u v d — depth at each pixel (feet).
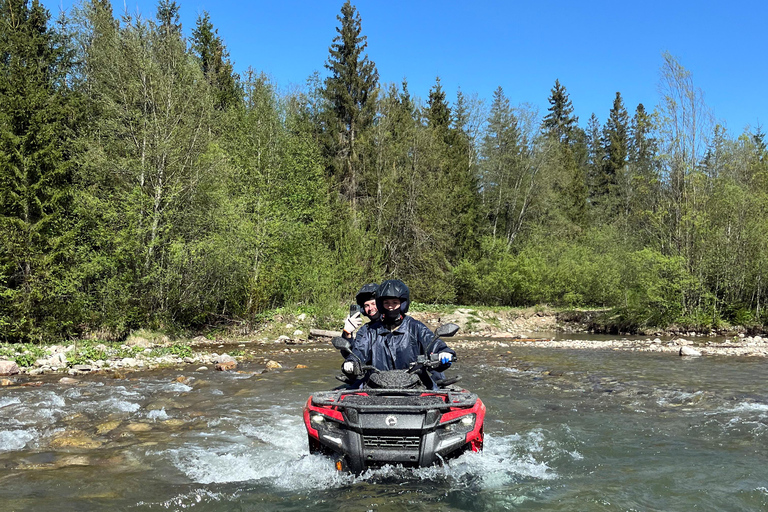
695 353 53.72
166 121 67.26
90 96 76.69
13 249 53.88
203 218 68.64
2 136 56.08
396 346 18.76
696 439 21.50
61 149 60.95
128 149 66.80
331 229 105.50
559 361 48.80
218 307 78.13
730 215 80.18
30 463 18.13
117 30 75.25
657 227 83.97
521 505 13.99
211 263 66.69
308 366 44.96
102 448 20.16
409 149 130.21
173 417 25.59
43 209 57.41
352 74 135.03
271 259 82.53
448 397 17.29
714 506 14.01
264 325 77.56
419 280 120.06
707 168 83.97
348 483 15.72
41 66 75.15
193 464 18.02
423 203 124.77
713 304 79.36
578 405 28.81
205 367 42.98
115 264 61.05
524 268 117.39
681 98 82.43
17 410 26.43
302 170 97.66
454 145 155.02
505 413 26.81
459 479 16.06
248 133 90.43
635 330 84.74
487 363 47.42
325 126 132.67
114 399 29.63
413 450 15.89
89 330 61.52
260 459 18.60
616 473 16.94
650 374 40.24
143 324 63.77
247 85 99.19
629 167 194.49
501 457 18.71
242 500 14.52
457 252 137.39
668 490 15.26
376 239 111.96
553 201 149.69
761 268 75.97
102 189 64.64
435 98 169.68
